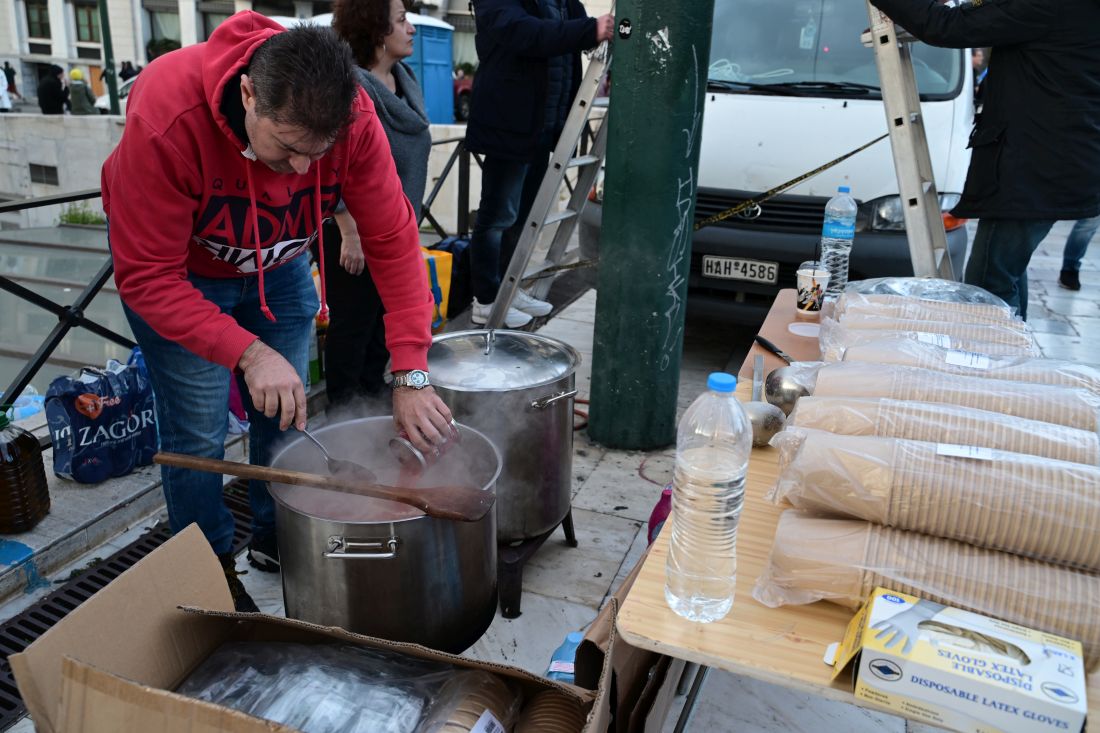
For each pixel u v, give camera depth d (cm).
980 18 273
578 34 336
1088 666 108
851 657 105
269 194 169
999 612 110
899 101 287
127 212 157
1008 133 292
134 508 264
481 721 126
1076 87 277
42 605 223
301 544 164
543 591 238
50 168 1096
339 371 298
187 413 193
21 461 235
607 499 291
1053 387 147
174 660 139
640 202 294
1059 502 112
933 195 313
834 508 124
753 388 201
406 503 156
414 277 189
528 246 369
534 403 212
